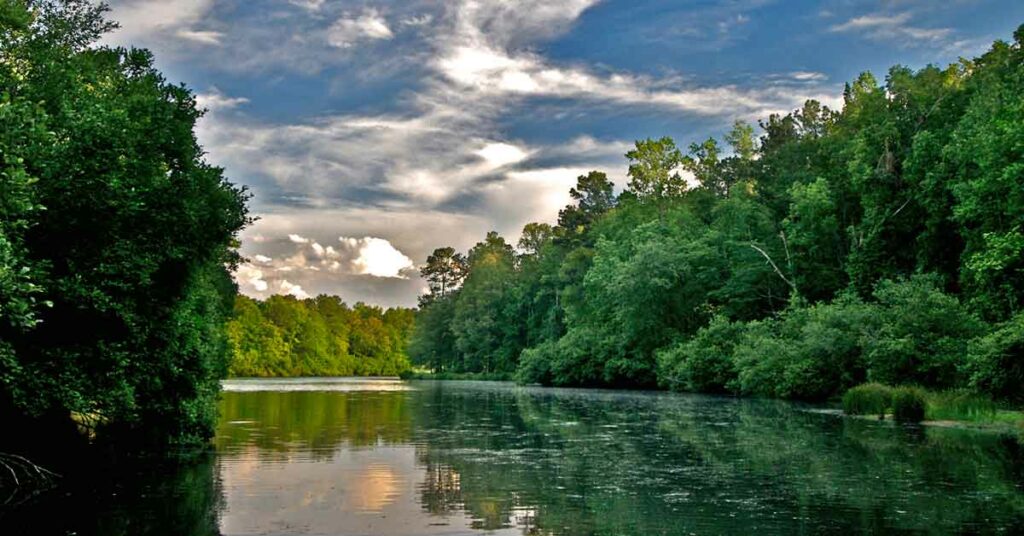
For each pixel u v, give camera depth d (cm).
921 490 1439
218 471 1673
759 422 2942
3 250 1009
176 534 1088
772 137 7438
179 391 1973
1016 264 3222
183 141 1702
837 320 4219
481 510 1263
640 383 6581
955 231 4262
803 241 5338
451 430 2631
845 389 4181
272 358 13362
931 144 4450
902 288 3806
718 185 7875
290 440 2295
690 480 1562
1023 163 2998
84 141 1323
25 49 1430
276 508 1271
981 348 2842
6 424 1533
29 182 1025
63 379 1376
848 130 5691
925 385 3575
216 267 2783
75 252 1356
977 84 4609
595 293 7119
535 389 6662
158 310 1644
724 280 6328
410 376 11700
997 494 1393
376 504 1310
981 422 2817
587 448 2105
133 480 1548
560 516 1219
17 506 1280
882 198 4806
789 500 1345
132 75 1833
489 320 10544
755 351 4731
